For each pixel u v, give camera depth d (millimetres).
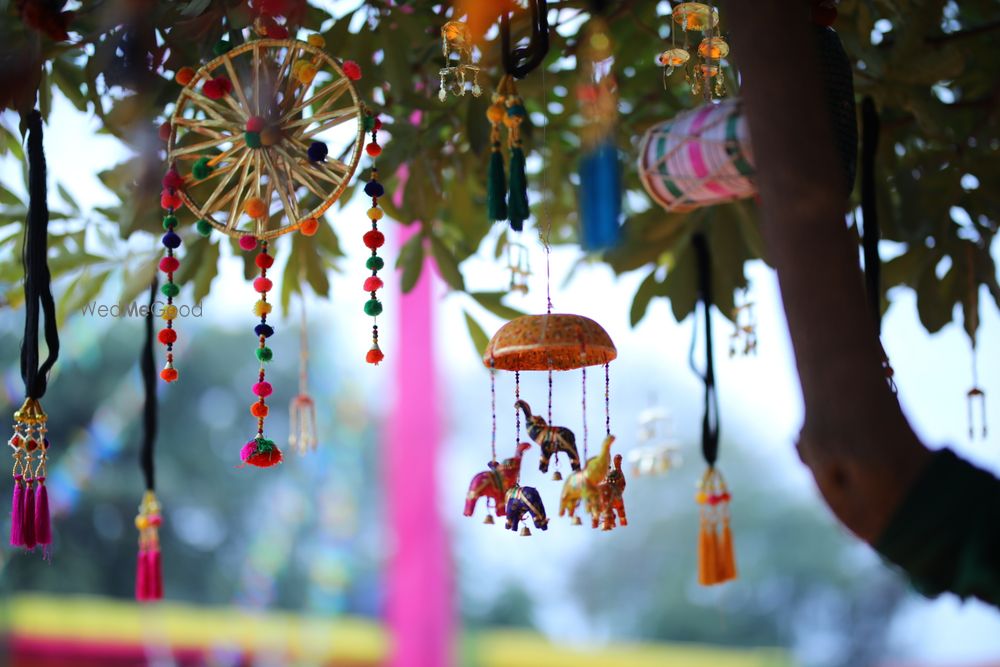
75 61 3541
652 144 2916
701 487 3912
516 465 2873
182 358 17953
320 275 3898
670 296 4152
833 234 2088
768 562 19625
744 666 14953
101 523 15789
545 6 2873
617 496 2834
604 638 20031
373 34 3451
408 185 3758
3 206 4016
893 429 2004
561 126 4207
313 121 2873
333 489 16969
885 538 2016
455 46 3049
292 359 18984
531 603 20000
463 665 13602
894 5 3381
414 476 10039
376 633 13641
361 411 17516
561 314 2793
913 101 3484
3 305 4121
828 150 2135
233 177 3047
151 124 3359
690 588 19641
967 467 1998
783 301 2125
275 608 16234
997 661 16562
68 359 13367
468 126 3385
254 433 18359
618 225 3535
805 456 2084
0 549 13070
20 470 2982
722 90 3135
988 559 1924
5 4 3131
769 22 2172
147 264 4043
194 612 14609
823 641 19094
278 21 3160
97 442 14133
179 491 16734
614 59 3812
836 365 2031
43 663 11531
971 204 3869
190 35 3146
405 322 9312
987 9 3969
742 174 2744
